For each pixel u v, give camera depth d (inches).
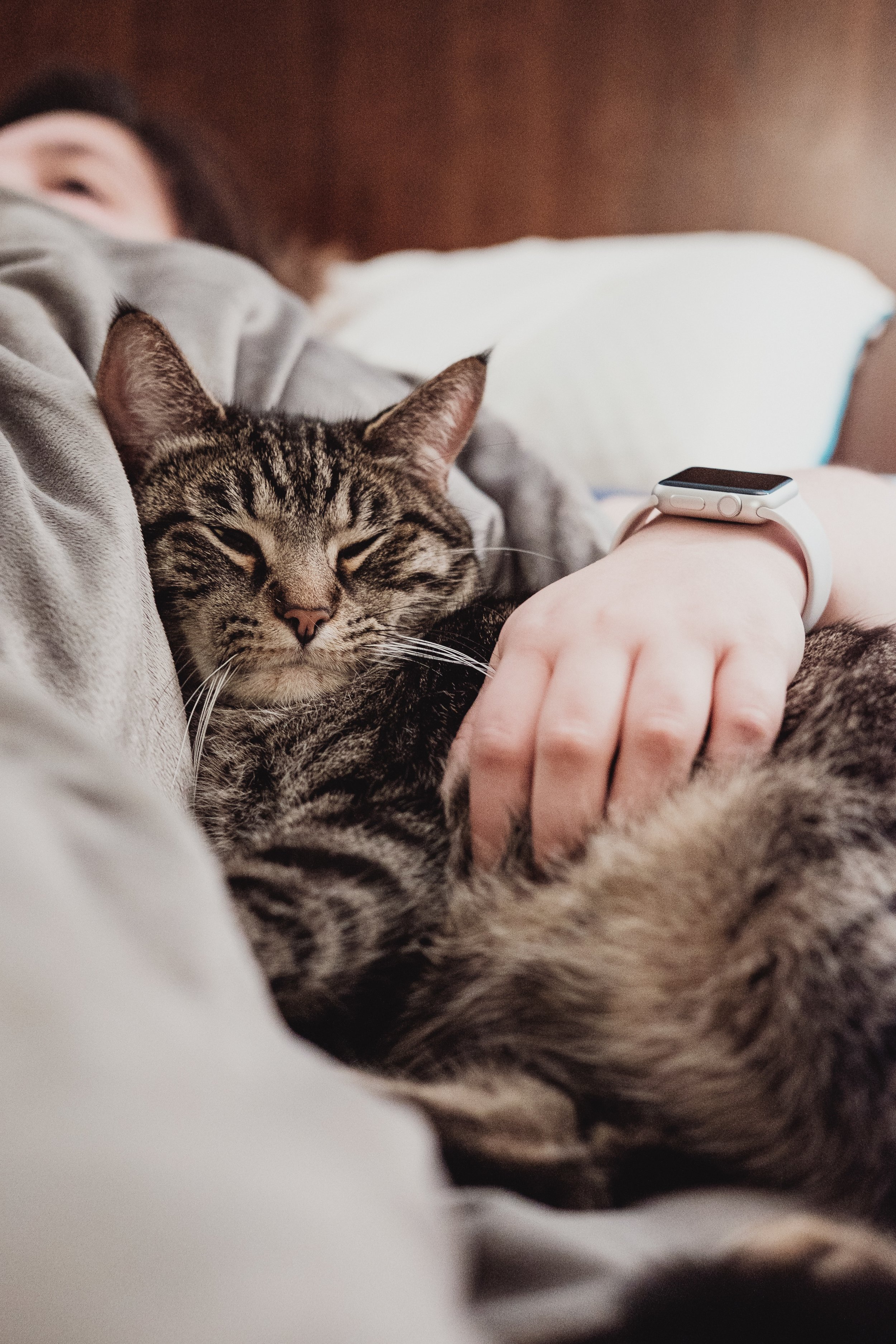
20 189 55.4
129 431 38.2
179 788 29.3
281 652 39.0
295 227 119.9
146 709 26.4
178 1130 10.9
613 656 25.6
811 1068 23.9
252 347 47.4
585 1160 23.9
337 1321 9.5
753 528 32.4
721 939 26.7
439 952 30.7
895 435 110.9
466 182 117.6
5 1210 10.1
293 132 118.3
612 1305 15.6
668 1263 17.2
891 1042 22.7
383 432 44.3
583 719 24.7
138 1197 10.2
